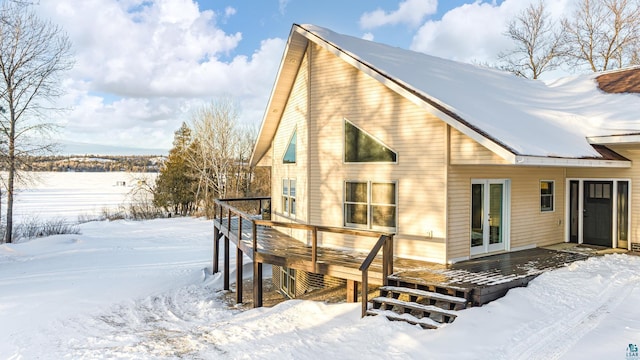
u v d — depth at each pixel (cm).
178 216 3953
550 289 737
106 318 955
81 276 1347
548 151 841
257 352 627
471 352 542
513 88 1359
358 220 1051
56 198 5297
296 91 1246
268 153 1606
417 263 902
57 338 802
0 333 829
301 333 691
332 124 1098
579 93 1434
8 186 2139
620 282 779
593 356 501
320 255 967
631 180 1108
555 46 2886
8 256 1659
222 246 2084
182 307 1078
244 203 3675
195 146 3947
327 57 1106
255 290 1000
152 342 734
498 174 1014
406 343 593
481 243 1002
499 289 716
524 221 1098
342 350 604
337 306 805
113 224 3117
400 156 969
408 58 1229
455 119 812
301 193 1201
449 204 902
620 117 1126
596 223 1179
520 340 559
